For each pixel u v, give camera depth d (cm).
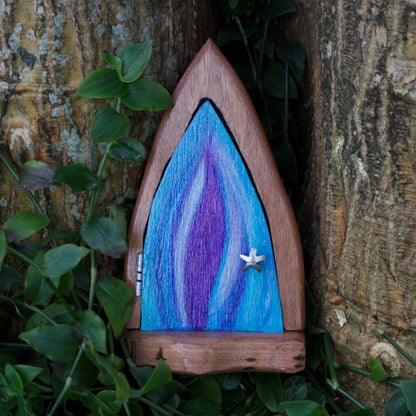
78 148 67
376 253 66
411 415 65
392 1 63
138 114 68
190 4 71
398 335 66
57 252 63
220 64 66
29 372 62
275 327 67
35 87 66
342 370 68
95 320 64
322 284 69
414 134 63
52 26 65
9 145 67
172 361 65
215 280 67
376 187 65
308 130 74
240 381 69
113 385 65
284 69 75
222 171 66
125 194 69
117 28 67
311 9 72
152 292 67
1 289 66
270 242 67
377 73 64
